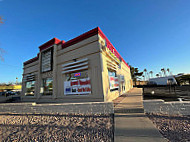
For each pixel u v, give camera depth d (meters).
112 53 11.59
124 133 3.42
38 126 4.89
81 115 6.07
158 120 4.44
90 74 8.96
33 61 15.64
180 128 3.59
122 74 16.83
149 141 2.88
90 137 3.43
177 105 5.05
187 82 32.59
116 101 9.03
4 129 4.78
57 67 11.64
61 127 4.53
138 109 5.82
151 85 29.36
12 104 8.54
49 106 7.20
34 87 14.52
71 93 9.84
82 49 9.77
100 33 9.42
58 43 12.06
